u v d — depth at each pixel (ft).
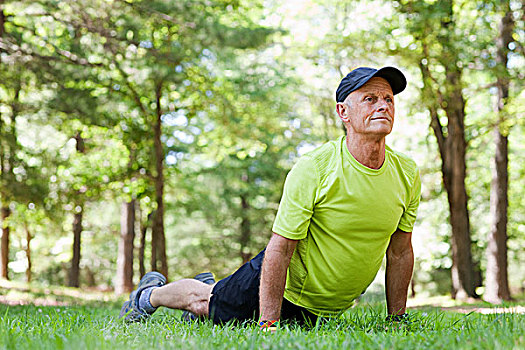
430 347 9.16
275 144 82.02
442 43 43.24
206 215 98.84
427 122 67.72
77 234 86.48
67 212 70.85
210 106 55.06
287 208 11.97
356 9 53.21
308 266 12.44
